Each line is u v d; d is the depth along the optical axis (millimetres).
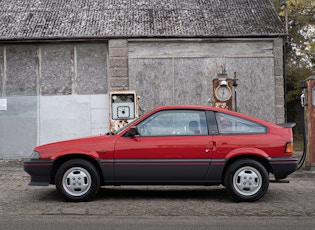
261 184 7902
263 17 15617
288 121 23984
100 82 15070
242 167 7902
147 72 14930
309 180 10492
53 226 6512
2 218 7047
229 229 6348
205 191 9281
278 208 7629
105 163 7887
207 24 15250
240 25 15203
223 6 16250
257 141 7941
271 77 15008
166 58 14961
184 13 15859
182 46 14992
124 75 14836
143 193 9039
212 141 7934
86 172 7953
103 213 7320
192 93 14953
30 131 15031
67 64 15062
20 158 15016
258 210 7488
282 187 9586
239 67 15000
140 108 14867
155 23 15289
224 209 7559
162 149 7891
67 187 7980
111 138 8031
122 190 9398
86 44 15070
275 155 7922
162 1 16516
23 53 15055
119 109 12883
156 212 7402
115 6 16219
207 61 14984
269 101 14984
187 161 7879
